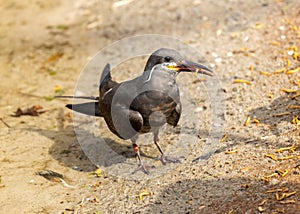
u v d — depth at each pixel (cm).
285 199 924
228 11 1719
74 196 1098
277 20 1584
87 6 1966
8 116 1403
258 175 1015
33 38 1809
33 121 1377
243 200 954
